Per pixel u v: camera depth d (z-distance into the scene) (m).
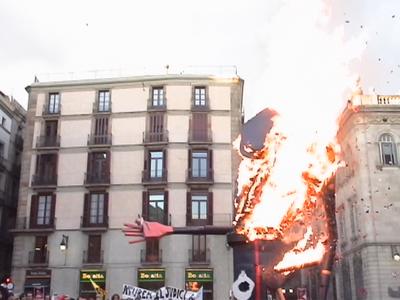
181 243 34.41
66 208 36.44
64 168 37.34
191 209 35.53
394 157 35.12
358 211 35.56
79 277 34.91
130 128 37.69
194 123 37.50
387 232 33.69
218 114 37.66
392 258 33.19
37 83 39.41
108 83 38.84
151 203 36.00
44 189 37.09
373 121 35.50
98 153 37.66
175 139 37.00
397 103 35.88
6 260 42.06
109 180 36.50
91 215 36.22
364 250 34.16
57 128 38.38
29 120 38.88
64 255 35.44
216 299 33.38
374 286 32.78
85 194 36.62
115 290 34.38
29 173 37.69
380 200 34.31
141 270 34.38
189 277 33.78
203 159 36.81
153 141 37.12
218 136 37.09
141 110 38.00
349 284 38.16
